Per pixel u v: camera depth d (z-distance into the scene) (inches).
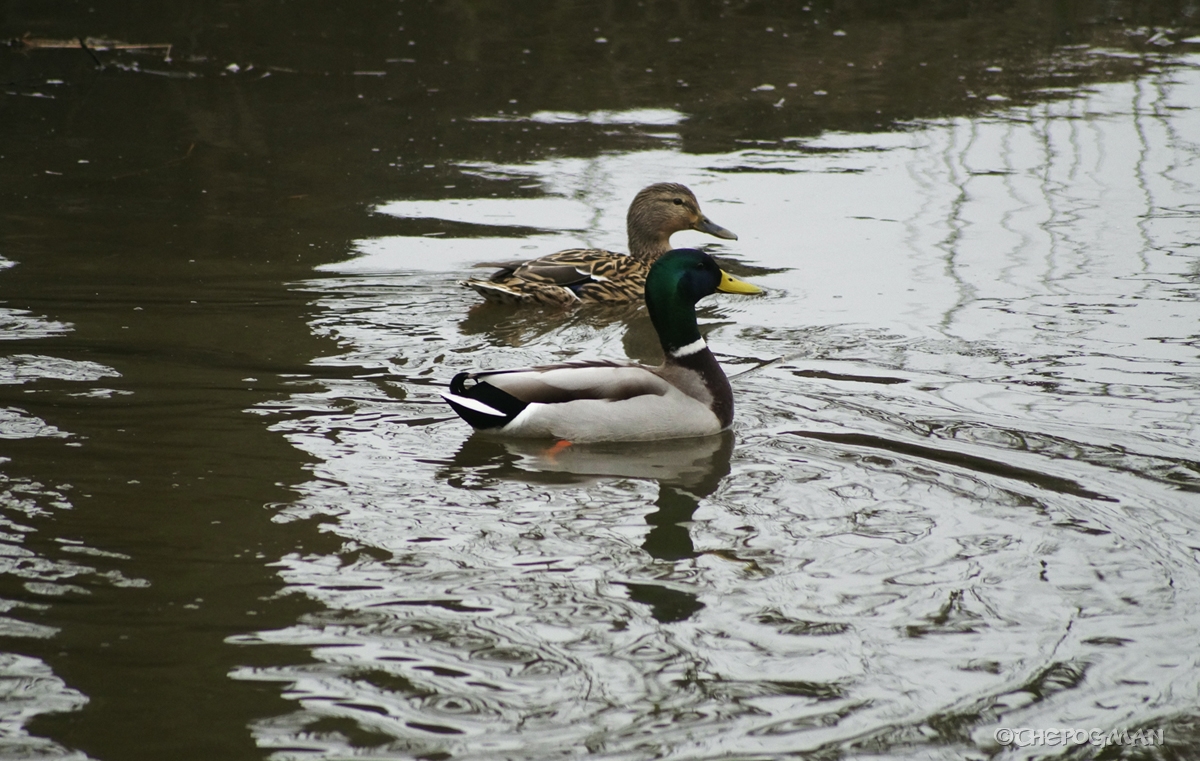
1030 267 635.5
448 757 263.6
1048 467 419.8
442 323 581.9
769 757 266.5
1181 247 658.8
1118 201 737.6
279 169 800.9
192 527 366.6
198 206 730.2
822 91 983.6
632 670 298.2
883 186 773.9
